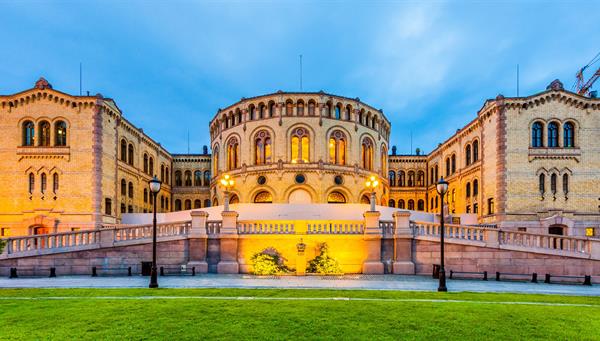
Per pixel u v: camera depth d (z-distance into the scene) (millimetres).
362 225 25375
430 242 24922
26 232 37875
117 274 23844
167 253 24484
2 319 11383
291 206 33844
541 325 11250
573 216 37250
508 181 37750
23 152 38562
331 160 46812
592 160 37875
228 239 24688
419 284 19891
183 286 18281
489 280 22875
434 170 61781
